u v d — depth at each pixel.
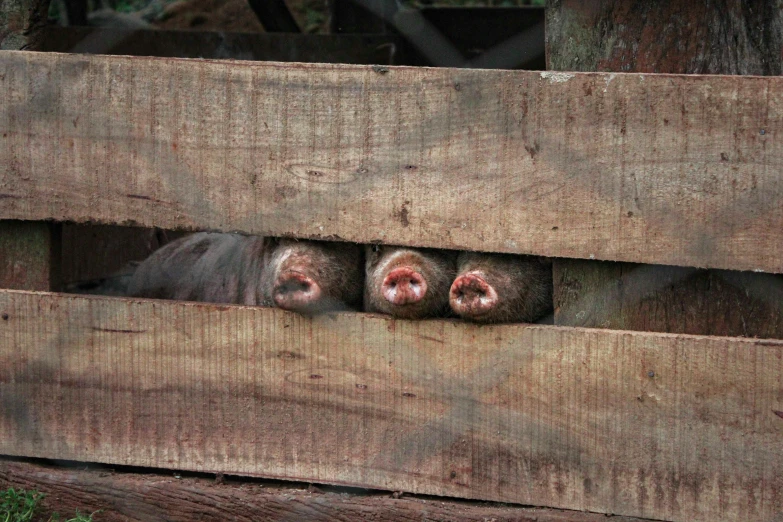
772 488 5.40
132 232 9.96
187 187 6.04
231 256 8.06
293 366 6.04
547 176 5.55
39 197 6.24
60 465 6.61
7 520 6.22
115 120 6.07
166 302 6.18
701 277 5.60
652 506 5.62
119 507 6.38
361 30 13.59
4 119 6.20
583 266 5.75
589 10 5.82
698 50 5.75
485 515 5.84
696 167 5.32
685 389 5.48
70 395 6.38
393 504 5.98
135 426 6.32
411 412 5.92
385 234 5.84
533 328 5.68
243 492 6.19
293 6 16.59
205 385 6.18
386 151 5.75
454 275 6.06
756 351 5.34
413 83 5.65
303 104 5.82
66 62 6.07
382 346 5.91
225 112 5.92
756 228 5.29
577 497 5.74
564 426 5.71
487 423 5.83
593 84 5.40
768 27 5.75
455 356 5.81
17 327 6.38
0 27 6.61
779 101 5.16
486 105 5.57
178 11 15.54
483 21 13.02
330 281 6.11
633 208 5.45
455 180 5.68
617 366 5.57
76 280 9.02
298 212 5.92
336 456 6.07
